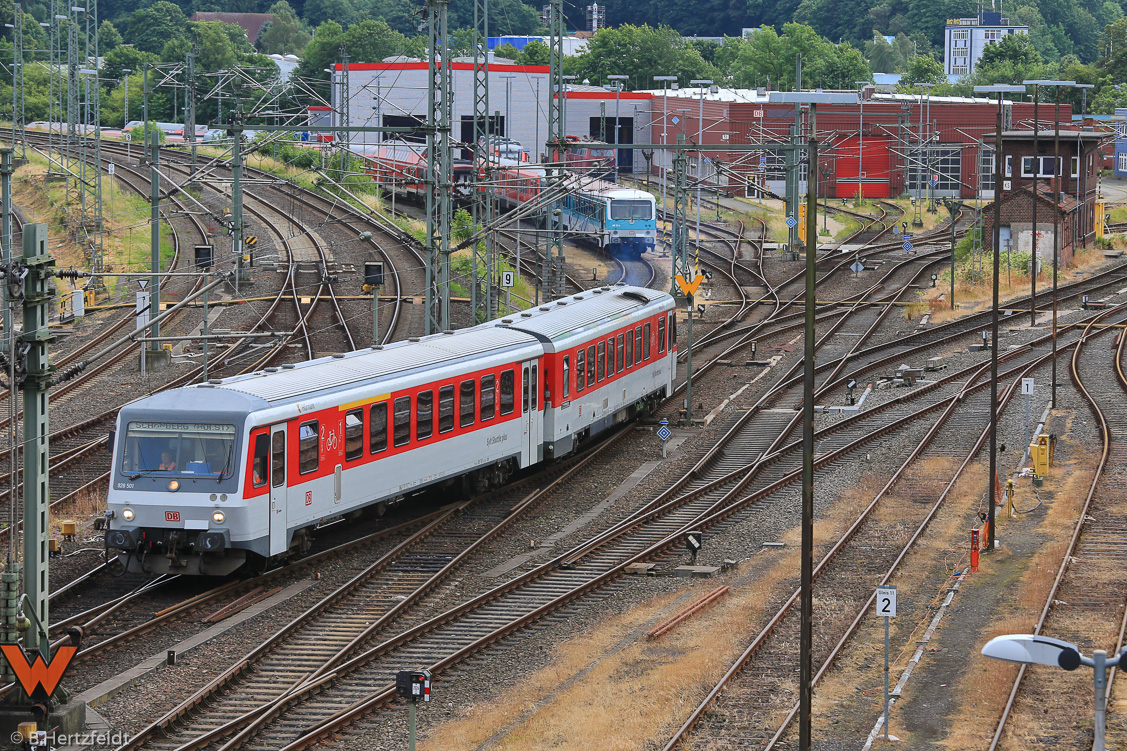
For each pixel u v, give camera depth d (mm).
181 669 29156
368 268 58188
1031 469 47625
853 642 30797
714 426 57250
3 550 36719
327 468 37000
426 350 42812
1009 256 92812
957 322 80000
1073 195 108188
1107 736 24938
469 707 27484
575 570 37719
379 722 26719
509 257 97312
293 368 38438
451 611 33312
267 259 90000
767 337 77688
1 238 43500
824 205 142250
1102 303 84000
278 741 25641
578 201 116500
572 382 48969
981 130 148750
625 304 56438
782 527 41438
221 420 34250
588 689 28016
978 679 27953
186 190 116125
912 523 41406
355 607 34125
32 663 24312
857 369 68562
